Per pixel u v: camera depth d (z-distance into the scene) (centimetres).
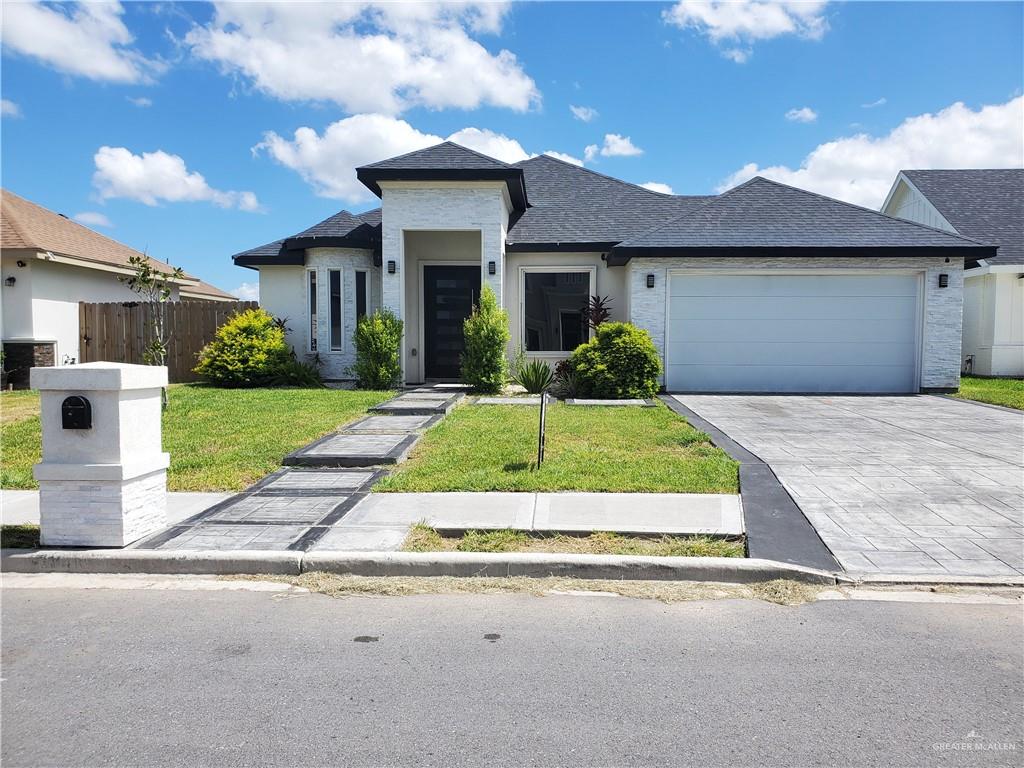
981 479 696
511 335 1527
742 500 621
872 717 304
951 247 1345
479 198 1370
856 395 1388
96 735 295
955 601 434
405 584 474
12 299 1498
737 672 346
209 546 522
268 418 1020
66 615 427
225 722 304
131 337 1596
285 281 1581
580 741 287
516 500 630
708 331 1432
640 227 1558
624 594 455
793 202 1523
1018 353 1780
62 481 521
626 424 986
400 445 839
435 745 285
